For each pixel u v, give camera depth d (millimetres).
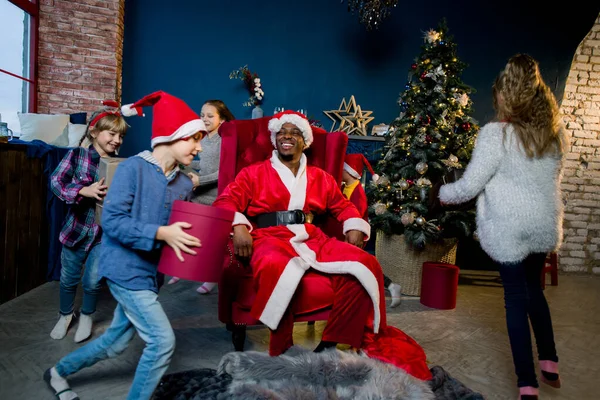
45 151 3172
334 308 1973
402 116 4004
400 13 5484
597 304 3797
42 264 3246
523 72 1806
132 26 5145
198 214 1448
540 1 5324
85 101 4793
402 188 3682
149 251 1515
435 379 1929
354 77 5520
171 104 1574
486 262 5156
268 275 1872
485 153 1805
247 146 2551
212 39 5312
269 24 5398
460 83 3865
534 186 1770
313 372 1809
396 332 2221
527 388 1728
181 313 2838
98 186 1987
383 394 1680
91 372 1927
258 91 5238
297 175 2320
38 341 2213
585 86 5172
